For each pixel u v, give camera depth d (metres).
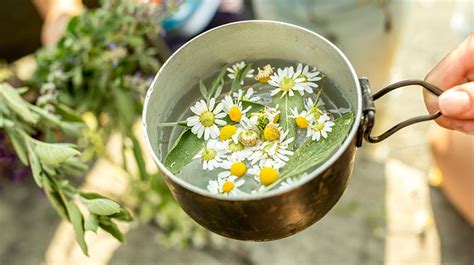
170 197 0.87
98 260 0.90
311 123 0.37
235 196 0.33
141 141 0.92
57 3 0.77
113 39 0.65
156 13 0.68
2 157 0.66
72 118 0.59
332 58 0.37
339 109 0.37
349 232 0.89
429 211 0.90
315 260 0.87
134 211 0.92
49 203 0.95
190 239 0.90
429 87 0.40
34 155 0.48
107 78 0.65
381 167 0.95
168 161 0.37
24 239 0.93
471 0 0.84
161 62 0.80
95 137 0.72
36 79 0.66
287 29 0.37
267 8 0.72
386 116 0.91
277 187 0.35
